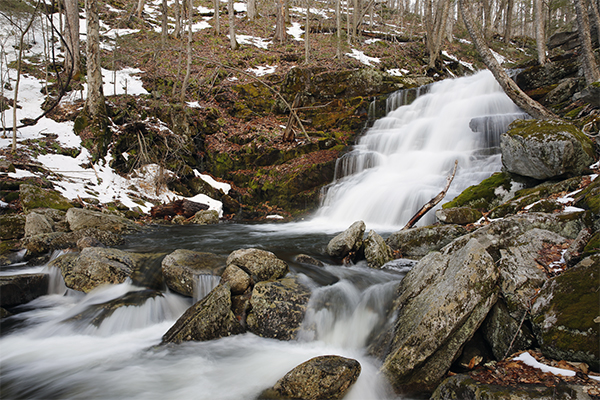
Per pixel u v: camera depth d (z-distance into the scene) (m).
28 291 6.14
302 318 5.00
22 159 11.05
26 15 15.48
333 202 13.12
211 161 15.40
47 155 11.88
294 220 13.30
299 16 34.25
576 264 3.88
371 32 29.05
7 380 4.11
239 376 4.14
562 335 3.35
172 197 13.52
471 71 24.81
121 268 6.34
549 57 17.66
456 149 12.52
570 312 3.43
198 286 5.82
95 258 6.28
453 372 3.78
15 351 4.73
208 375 4.18
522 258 4.38
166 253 7.29
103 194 11.75
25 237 8.02
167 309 5.76
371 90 18.47
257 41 26.75
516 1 40.16
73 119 13.88
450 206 7.86
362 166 13.94
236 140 16.05
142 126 13.93
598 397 2.76
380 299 5.09
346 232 7.00
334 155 15.07
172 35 24.28
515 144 7.07
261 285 5.30
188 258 6.34
